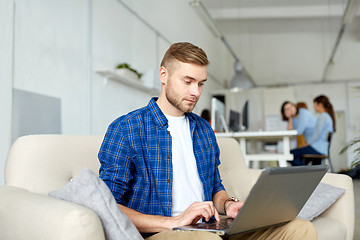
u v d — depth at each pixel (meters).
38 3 3.00
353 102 10.08
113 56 4.28
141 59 5.09
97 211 0.88
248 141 4.74
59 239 0.77
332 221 1.67
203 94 8.29
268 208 0.96
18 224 0.90
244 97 10.02
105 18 4.11
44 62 3.06
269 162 6.05
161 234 0.98
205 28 8.69
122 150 1.14
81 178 0.92
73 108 3.43
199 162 1.31
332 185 1.80
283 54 10.70
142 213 1.09
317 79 10.46
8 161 1.27
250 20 9.55
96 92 3.87
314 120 5.08
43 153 1.29
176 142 1.25
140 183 1.16
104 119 4.02
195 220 1.08
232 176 1.97
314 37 10.54
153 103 1.27
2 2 2.60
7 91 2.62
